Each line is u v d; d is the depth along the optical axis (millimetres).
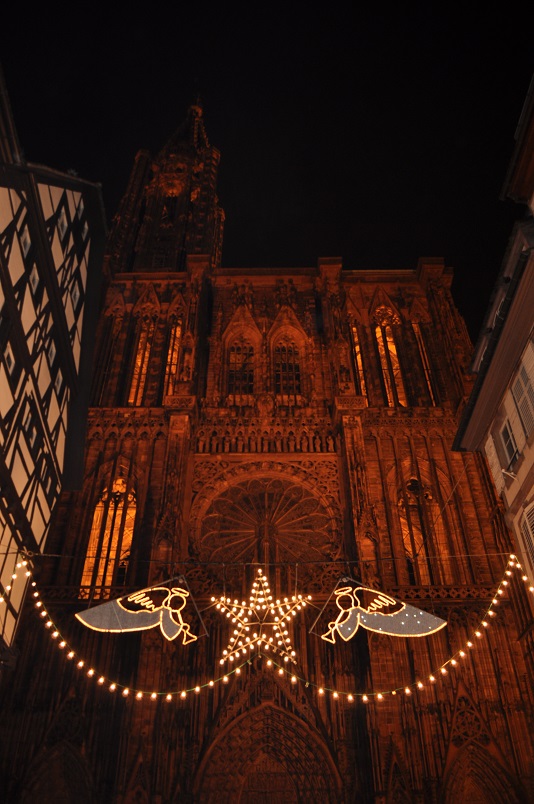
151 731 36469
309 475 48938
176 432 48688
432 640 40375
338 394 50812
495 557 43906
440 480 48875
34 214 28344
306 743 37781
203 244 71938
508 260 30531
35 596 32688
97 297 37250
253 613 41844
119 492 48625
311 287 62438
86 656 39750
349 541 45125
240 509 47688
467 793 35750
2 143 25312
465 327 56906
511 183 30078
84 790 35531
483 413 35031
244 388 55656
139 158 82688
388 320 59906
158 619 32312
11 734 36938
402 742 36719
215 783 36469
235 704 38719
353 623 37000
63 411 35375
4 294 26875
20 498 30438
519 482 32062
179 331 58969
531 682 38344
